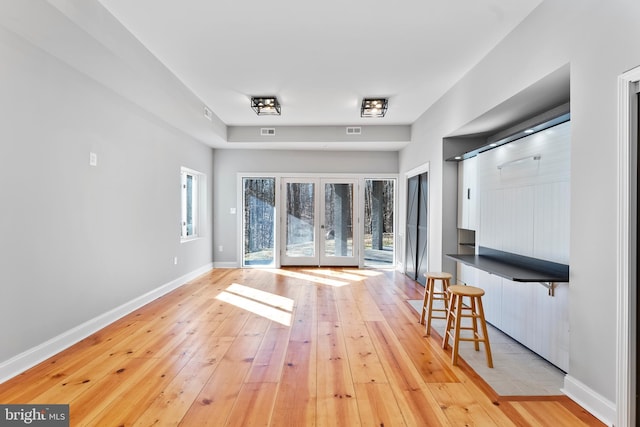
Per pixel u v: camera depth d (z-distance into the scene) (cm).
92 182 326
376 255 712
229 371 254
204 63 361
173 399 215
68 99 293
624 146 182
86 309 320
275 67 371
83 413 200
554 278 235
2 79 232
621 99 183
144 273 429
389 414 202
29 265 255
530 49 268
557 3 236
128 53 294
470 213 428
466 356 283
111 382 235
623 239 182
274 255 705
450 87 428
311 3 258
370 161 705
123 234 381
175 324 357
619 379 184
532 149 291
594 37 203
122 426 188
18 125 245
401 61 355
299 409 206
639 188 180
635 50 176
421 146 552
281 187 704
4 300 236
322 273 646
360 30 296
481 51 333
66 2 217
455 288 287
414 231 591
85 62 288
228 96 464
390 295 484
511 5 259
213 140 610
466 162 439
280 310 410
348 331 341
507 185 330
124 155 380
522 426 190
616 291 186
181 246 545
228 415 199
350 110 526
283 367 261
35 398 215
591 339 204
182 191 590
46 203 271
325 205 710
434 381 241
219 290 509
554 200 264
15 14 216
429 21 281
